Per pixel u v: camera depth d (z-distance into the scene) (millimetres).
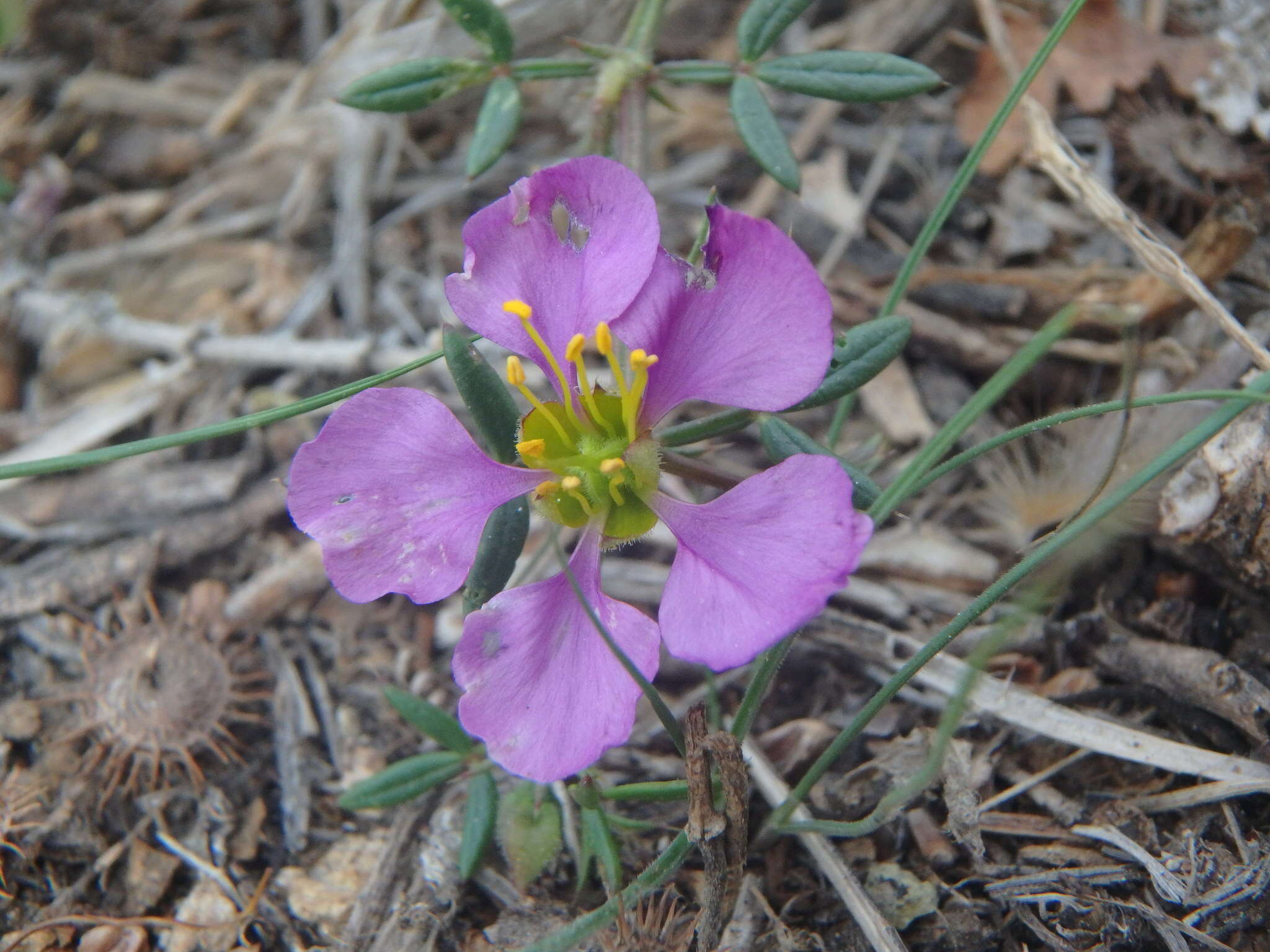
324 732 83
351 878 77
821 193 100
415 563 66
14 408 100
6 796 79
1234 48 98
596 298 67
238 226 107
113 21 114
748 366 66
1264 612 78
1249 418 74
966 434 90
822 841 73
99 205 108
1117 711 78
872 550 86
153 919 76
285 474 94
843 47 105
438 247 104
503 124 80
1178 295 88
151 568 90
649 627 65
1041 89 99
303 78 109
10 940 75
